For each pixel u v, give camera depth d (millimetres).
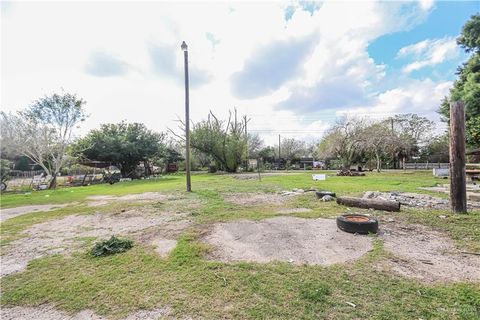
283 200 7508
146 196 9227
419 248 3258
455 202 5250
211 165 28859
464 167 5203
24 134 16078
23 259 3258
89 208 7117
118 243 3580
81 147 20547
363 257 2963
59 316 1991
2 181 14984
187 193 9555
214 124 28016
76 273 2768
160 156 28703
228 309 1972
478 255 3006
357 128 24375
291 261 2895
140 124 25375
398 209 5453
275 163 38688
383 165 28969
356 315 1830
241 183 13344
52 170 17391
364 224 3908
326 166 33875
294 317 1833
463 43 13180
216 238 3881
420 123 30469
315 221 4816
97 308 2074
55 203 8422
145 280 2535
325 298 2072
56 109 16359
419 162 29766
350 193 8633
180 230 4426
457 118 5199
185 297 2184
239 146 28000
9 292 2393
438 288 2197
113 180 18953
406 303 1973
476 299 1999
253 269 2697
